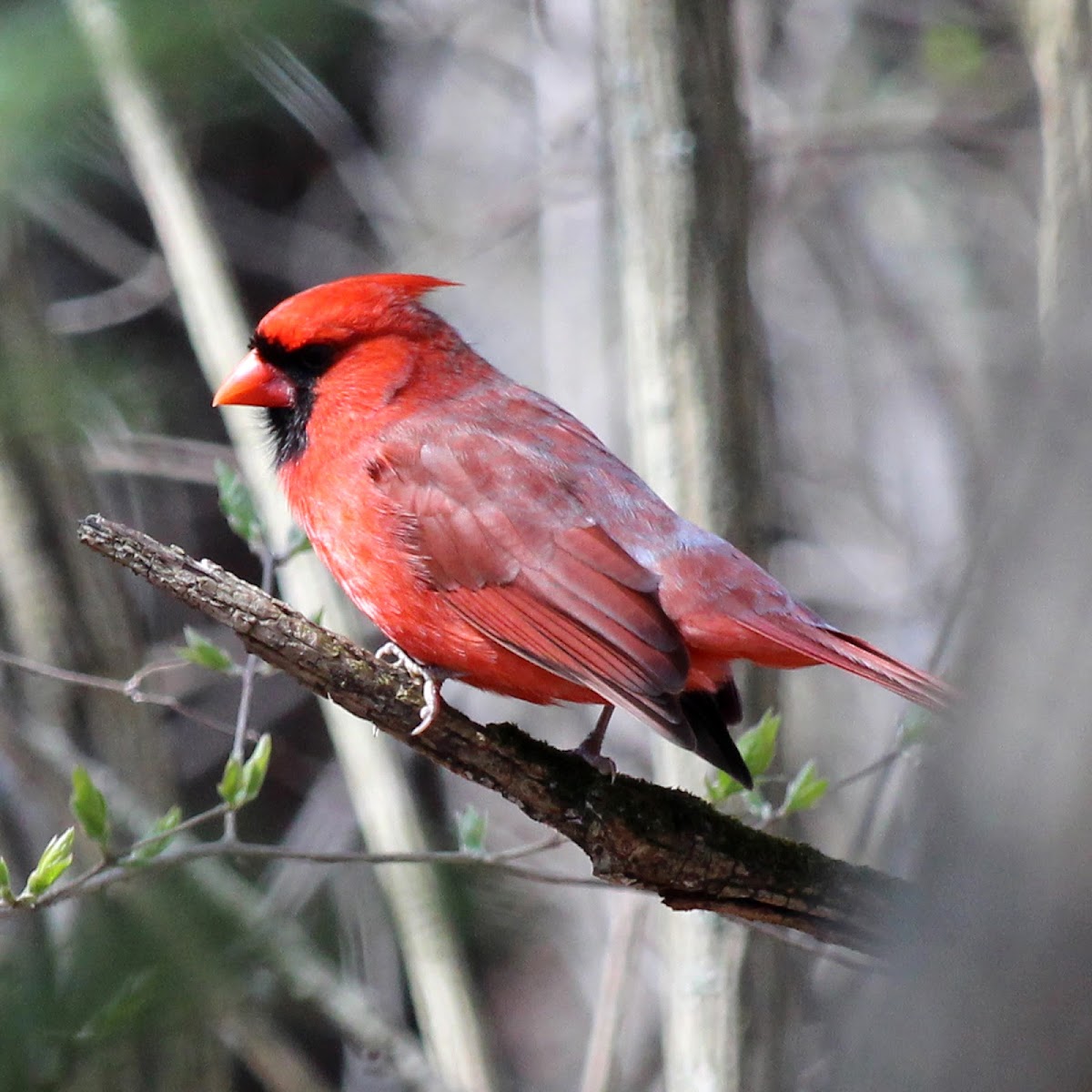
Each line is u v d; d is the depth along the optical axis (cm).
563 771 637
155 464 1122
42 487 978
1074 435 339
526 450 721
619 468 732
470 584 704
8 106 621
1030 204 1510
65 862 632
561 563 694
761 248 1348
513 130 1475
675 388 879
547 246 1415
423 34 1357
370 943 1157
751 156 1050
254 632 610
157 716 1008
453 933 916
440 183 1453
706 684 714
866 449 1477
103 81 734
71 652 971
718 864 636
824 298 1518
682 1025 866
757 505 887
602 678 676
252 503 773
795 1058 888
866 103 1504
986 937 343
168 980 611
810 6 1530
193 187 1062
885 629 1416
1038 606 339
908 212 1538
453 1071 924
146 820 938
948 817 358
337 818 1208
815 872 641
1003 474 358
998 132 1466
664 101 880
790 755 1276
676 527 706
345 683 622
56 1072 575
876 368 1489
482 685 738
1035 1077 337
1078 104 917
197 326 1044
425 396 743
